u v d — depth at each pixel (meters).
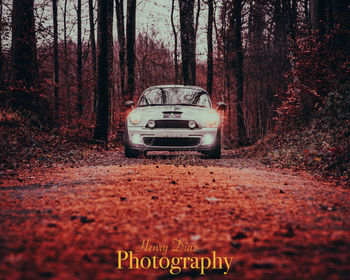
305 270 1.99
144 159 8.81
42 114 11.95
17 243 2.41
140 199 3.99
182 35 18.75
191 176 5.78
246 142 22.03
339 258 2.17
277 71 20.22
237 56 22.62
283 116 11.61
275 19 22.53
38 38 11.98
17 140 8.98
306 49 10.76
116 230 2.80
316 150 8.08
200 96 9.91
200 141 8.59
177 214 3.33
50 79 12.60
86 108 25.97
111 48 22.06
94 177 5.65
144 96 9.95
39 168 7.03
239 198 4.16
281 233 2.68
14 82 11.30
